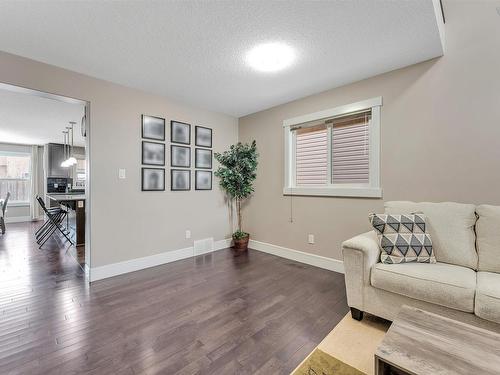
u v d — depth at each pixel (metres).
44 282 2.63
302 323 1.85
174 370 1.38
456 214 1.94
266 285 2.54
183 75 2.65
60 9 1.65
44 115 4.20
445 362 0.89
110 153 2.81
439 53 2.21
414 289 1.57
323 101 3.07
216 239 3.94
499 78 1.97
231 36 1.97
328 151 3.11
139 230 3.05
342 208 2.91
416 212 2.05
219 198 3.98
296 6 1.63
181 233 3.48
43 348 1.56
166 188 3.32
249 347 1.58
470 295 1.40
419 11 1.68
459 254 1.81
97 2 1.59
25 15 1.71
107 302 2.17
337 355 1.51
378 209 2.62
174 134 3.40
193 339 1.66
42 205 4.37
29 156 7.15
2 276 2.81
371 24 1.81
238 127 4.25
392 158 2.53
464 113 2.13
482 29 2.05
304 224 3.29
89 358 1.47
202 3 1.61
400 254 1.81
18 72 2.23
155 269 3.03
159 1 1.59
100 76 2.67
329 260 3.01
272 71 2.55
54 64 2.40
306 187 3.29
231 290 2.42
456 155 2.17
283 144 3.53
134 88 2.99
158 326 1.80
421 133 2.35
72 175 7.11
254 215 3.98
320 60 2.32
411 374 0.86
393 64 2.40
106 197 2.78
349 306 1.90
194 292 2.38
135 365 1.42
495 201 2.01
